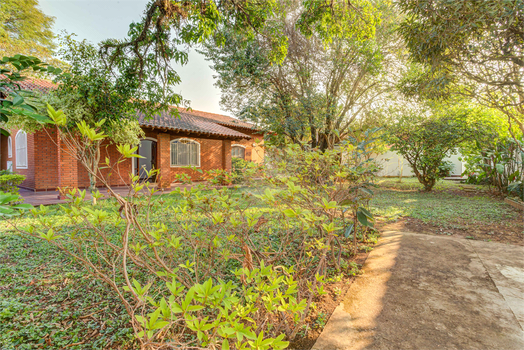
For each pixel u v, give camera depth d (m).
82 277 3.22
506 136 8.56
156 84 6.55
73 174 8.94
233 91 11.38
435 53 5.30
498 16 4.14
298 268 2.51
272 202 1.85
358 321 2.31
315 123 10.45
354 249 3.84
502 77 5.40
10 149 14.41
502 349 1.91
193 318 1.10
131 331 2.27
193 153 15.50
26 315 2.51
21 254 3.99
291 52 10.24
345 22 6.44
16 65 1.85
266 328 2.07
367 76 11.66
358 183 3.51
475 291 2.70
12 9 14.97
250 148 20.80
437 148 9.91
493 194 9.56
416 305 2.50
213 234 2.37
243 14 5.74
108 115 6.95
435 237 4.52
